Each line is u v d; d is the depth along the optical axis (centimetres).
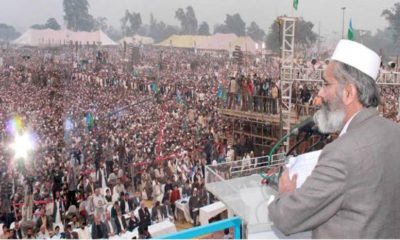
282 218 132
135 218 683
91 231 642
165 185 714
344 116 148
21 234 584
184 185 729
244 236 159
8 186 577
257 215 158
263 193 177
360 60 143
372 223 127
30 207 595
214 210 682
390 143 134
